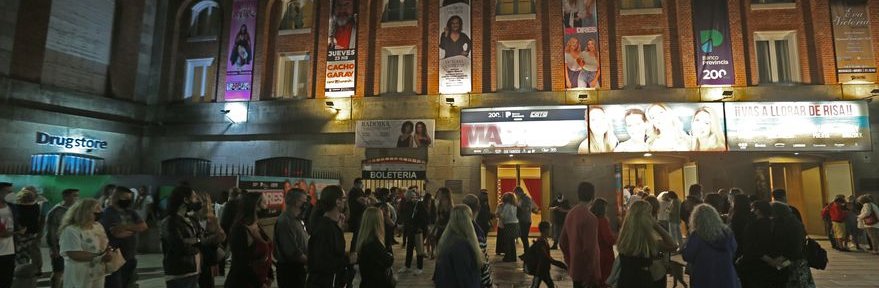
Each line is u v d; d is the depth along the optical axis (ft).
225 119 67.51
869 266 35.60
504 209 38.45
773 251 17.99
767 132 53.93
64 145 61.41
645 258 17.38
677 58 60.85
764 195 56.75
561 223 44.57
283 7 70.33
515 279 30.78
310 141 65.77
